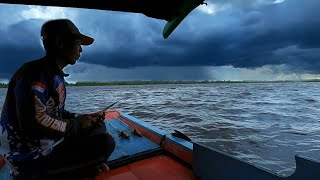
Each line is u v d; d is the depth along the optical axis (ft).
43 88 2.85
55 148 3.30
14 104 2.96
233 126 21.35
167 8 3.85
